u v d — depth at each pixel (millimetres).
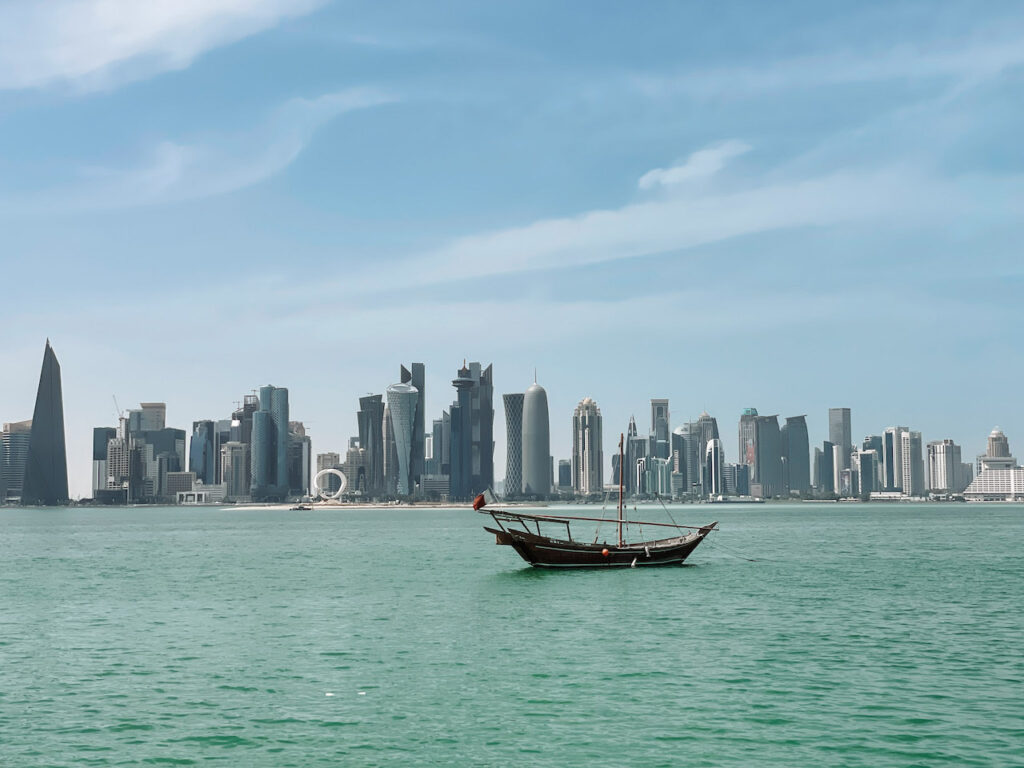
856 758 36781
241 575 122562
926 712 43469
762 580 105688
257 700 47219
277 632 69562
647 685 49656
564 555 114375
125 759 37688
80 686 50812
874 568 124000
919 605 82562
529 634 67312
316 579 114188
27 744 39812
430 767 36375
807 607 81438
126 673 54250
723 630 68438
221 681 51719
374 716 43844
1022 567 126188
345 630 70125
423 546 196500
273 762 37188
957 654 58000
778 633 66875
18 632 71188
